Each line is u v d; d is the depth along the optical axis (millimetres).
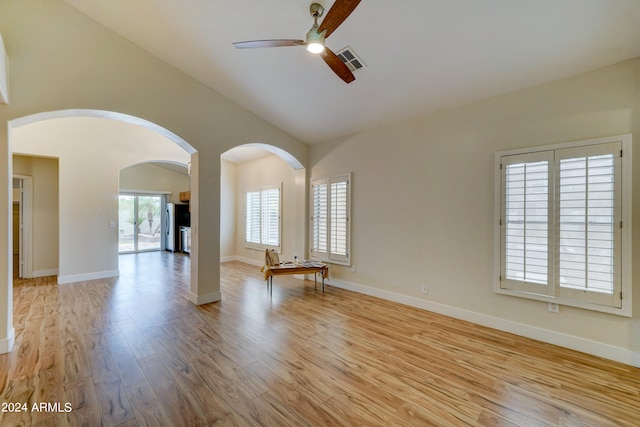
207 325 3244
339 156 4891
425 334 3029
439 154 3617
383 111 3869
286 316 3533
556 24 2238
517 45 2494
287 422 1766
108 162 5461
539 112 2861
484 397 2020
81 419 1769
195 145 3920
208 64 3586
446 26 2447
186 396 2002
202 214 3996
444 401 1977
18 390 2045
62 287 4770
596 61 2492
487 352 2646
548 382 2193
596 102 2561
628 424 1767
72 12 3021
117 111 3291
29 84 2777
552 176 2756
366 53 2922
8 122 2666
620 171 2436
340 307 3871
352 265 4684
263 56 3275
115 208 5566
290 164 5512
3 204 2607
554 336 2785
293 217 5980
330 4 2490
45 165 5527
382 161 4250
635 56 2381
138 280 5285
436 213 3650
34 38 2816
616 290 2453
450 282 3527
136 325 3229
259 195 6828
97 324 3244
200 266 3973
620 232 2438
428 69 2975
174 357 2531
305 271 4551
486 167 3219
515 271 2990
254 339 2900
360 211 4566
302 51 3104
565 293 2691
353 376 2264
